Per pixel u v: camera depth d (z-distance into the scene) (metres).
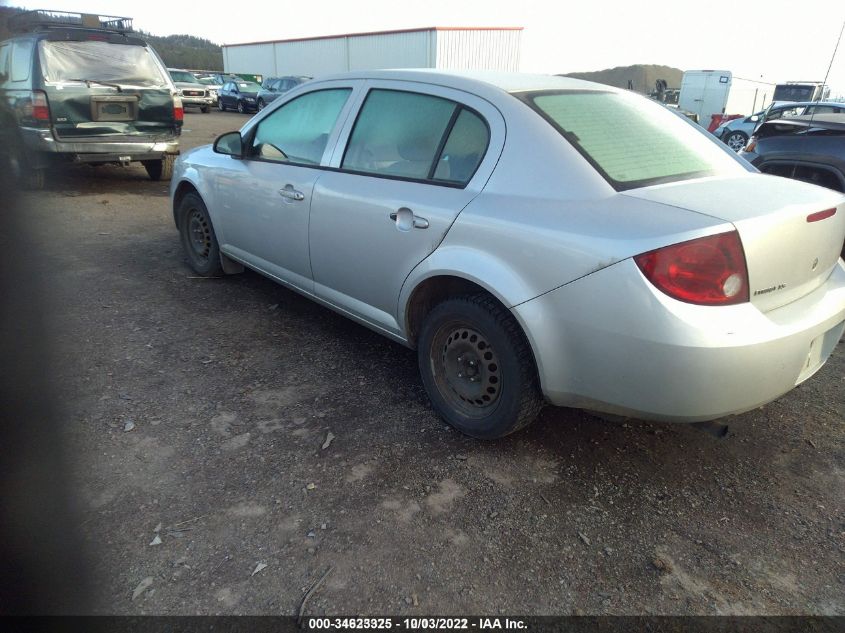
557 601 2.02
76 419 2.88
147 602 1.95
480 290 2.72
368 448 2.77
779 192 2.52
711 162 2.84
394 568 2.13
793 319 2.31
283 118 3.89
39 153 7.26
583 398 2.43
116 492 2.42
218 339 3.84
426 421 3.00
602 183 2.41
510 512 2.41
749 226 2.14
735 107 23.31
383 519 2.35
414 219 2.85
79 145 7.61
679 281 2.10
